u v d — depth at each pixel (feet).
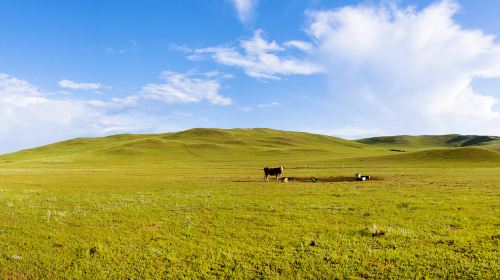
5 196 99.91
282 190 114.11
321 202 84.84
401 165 285.84
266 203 84.23
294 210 73.92
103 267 42.39
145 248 48.67
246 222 63.26
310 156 493.77
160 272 40.78
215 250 47.62
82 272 41.01
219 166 326.85
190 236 54.65
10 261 44.19
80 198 96.22
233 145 644.27
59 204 85.25
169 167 321.73
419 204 79.00
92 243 51.29
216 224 61.62
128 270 41.37
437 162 302.66
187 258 44.80
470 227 57.00
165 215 70.33
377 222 61.77
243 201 88.12
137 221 64.90
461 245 47.19
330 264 41.93
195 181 156.66
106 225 62.03
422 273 39.06
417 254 44.32
